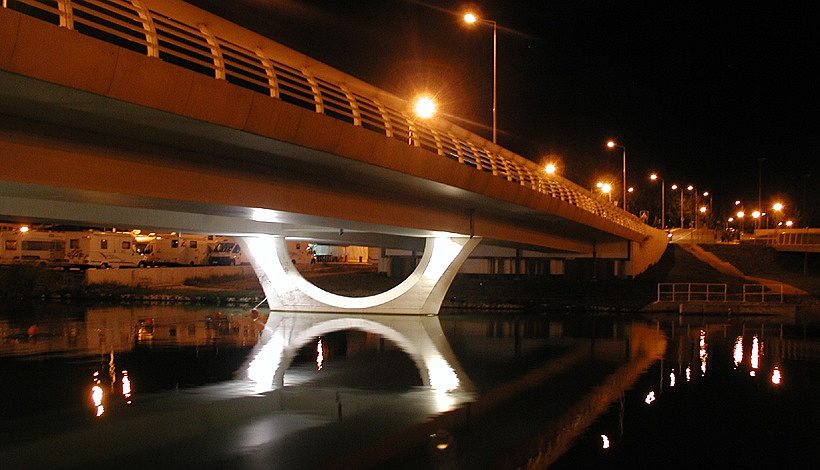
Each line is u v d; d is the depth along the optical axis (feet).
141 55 59.82
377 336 123.44
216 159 84.99
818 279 271.08
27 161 64.13
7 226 278.05
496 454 52.24
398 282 235.20
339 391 74.74
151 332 125.29
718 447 54.85
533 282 234.99
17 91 55.98
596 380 82.43
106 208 112.57
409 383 79.61
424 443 54.95
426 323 149.07
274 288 175.22
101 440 54.70
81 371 83.66
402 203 126.62
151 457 50.57
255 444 54.24
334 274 262.88
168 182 78.64
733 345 116.67
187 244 270.05
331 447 53.67
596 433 58.59
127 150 73.56
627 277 252.42
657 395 74.08
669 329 143.74
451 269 160.15
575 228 203.51
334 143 86.12
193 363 91.09
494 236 165.37
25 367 86.07
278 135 76.84
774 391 76.54
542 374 86.28
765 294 213.87
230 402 68.74
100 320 144.87
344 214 110.42
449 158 114.21
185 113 65.05
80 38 54.80
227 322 144.77
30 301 201.46
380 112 100.68
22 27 50.80
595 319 166.20
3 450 51.83
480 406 68.28
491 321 156.15
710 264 291.17
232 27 79.71
